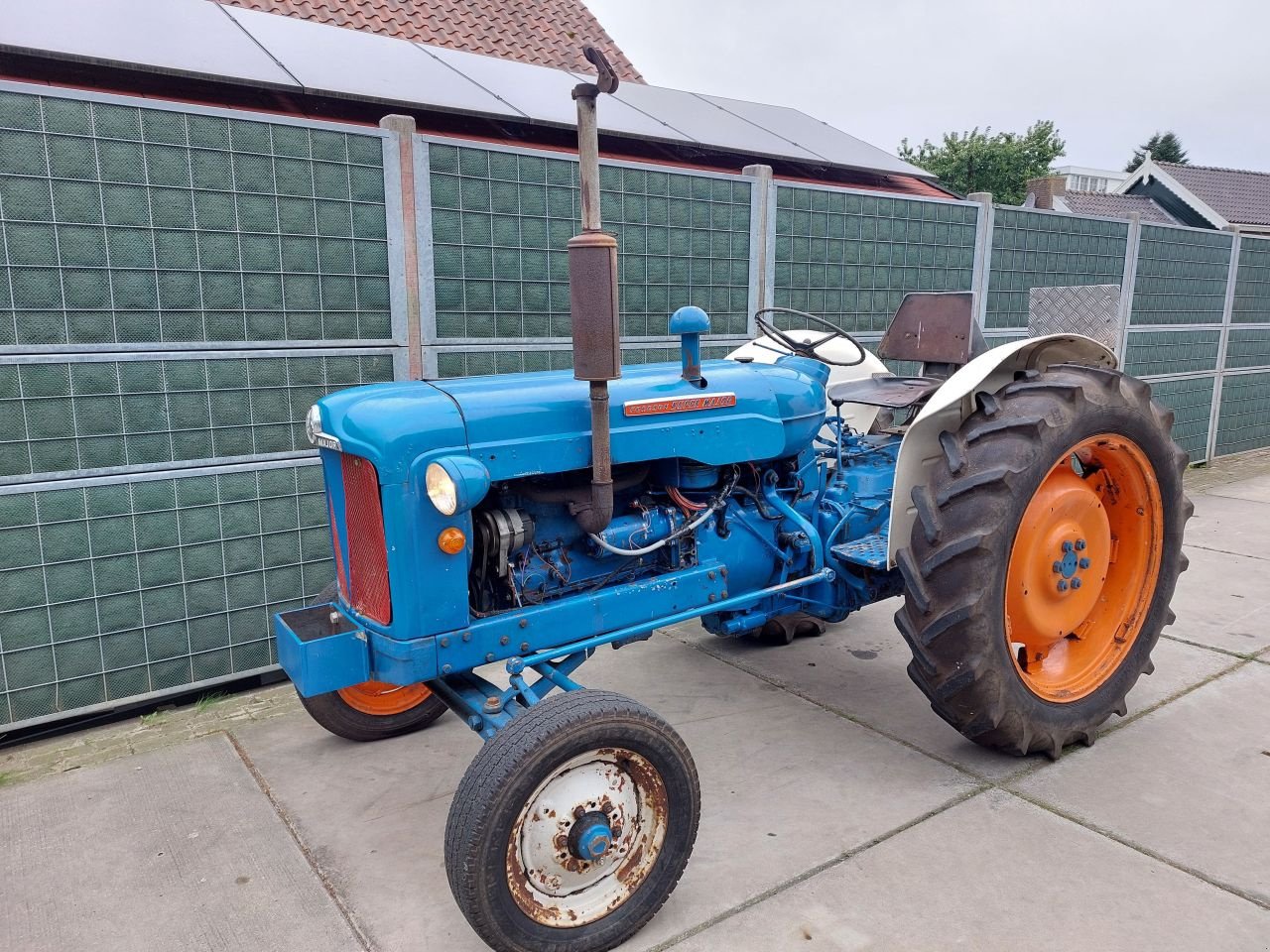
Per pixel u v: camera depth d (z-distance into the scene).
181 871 2.37
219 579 3.44
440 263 3.84
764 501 2.89
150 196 3.15
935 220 5.77
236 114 3.26
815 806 2.60
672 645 3.94
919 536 2.61
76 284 3.07
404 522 2.12
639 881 2.08
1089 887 2.21
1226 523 5.85
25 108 2.91
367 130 3.55
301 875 2.35
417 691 3.14
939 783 2.72
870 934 2.05
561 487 2.42
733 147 5.52
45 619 3.13
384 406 2.17
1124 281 7.06
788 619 3.85
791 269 5.12
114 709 3.32
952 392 2.62
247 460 3.46
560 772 1.99
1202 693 3.30
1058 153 29.41
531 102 5.00
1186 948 1.99
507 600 2.41
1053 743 2.76
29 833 2.56
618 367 2.16
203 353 3.31
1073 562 2.77
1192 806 2.56
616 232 4.38
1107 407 2.71
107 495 3.18
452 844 1.88
